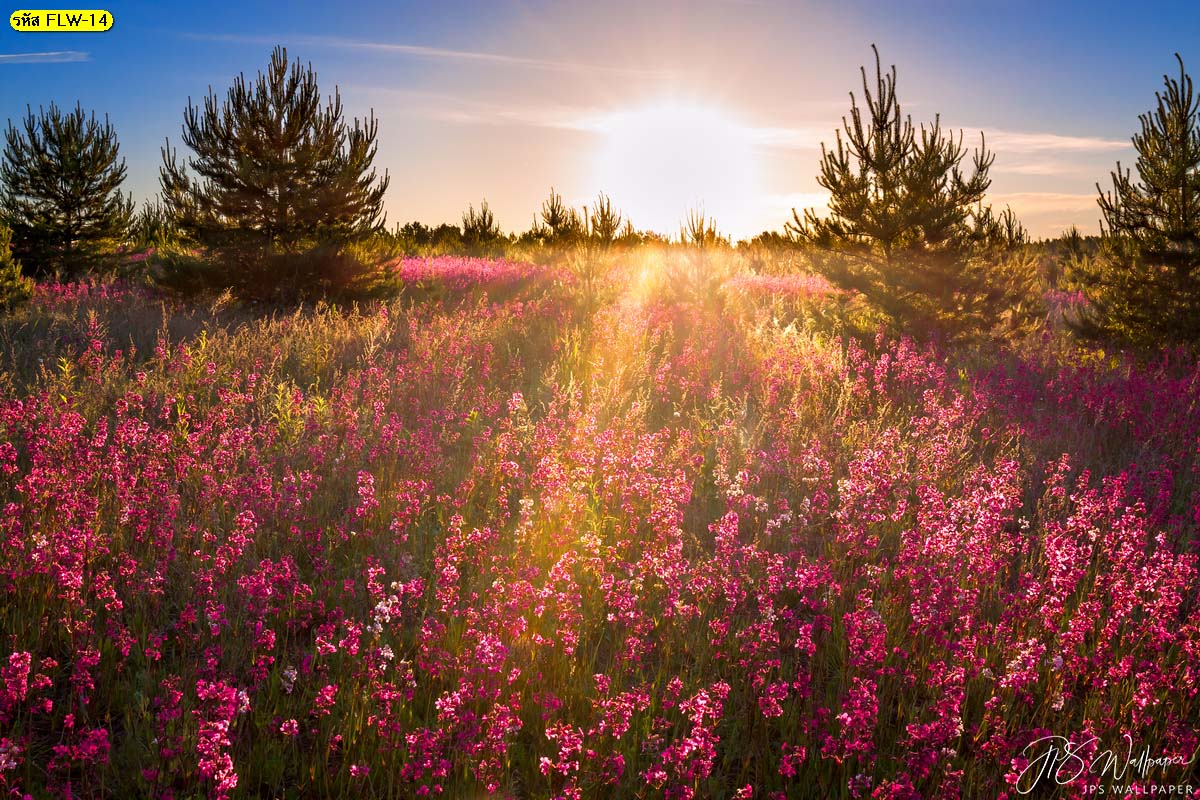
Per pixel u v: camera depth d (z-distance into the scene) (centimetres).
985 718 411
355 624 493
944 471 792
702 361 1209
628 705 396
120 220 2631
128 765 389
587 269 2181
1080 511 611
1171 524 645
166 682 395
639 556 632
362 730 418
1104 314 1555
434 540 638
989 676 462
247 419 916
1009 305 1494
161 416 845
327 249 1791
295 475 705
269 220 1797
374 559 571
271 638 431
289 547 597
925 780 399
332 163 1836
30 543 531
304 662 434
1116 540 593
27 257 2475
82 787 377
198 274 1736
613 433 820
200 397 984
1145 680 438
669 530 593
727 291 1950
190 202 1769
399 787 384
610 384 1041
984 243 1522
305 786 392
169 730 392
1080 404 997
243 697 389
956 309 1480
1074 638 463
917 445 881
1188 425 912
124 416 805
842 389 1062
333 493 717
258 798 376
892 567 627
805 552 631
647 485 697
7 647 461
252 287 1781
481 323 1424
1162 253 1429
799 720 449
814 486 759
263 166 1767
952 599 481
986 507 588
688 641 523
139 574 523
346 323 1462
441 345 1261
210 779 382
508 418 947
